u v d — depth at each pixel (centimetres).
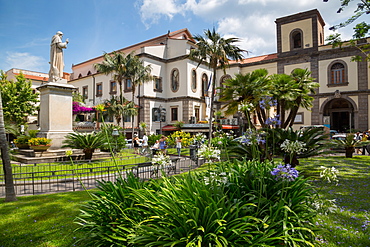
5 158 621
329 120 3044
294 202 334
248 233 280
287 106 1288
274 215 298
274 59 3422
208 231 276
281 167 298
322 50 3066
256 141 409
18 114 2931
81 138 1258
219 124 2733
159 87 3359
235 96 1171
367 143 1442
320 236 384
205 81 3644
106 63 2623
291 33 3325
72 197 646
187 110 3241
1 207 561
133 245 290
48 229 430
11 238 396
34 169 1041
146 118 3120
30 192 733
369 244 357
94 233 320
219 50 1939
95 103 3762
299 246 290
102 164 1164
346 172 955
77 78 4194
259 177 356
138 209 313
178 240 258
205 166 1052
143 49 3189
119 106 2592
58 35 1474
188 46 3378
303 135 850
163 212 301
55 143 1366
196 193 320
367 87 2816
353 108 3158
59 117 1408
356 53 2877
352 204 546
